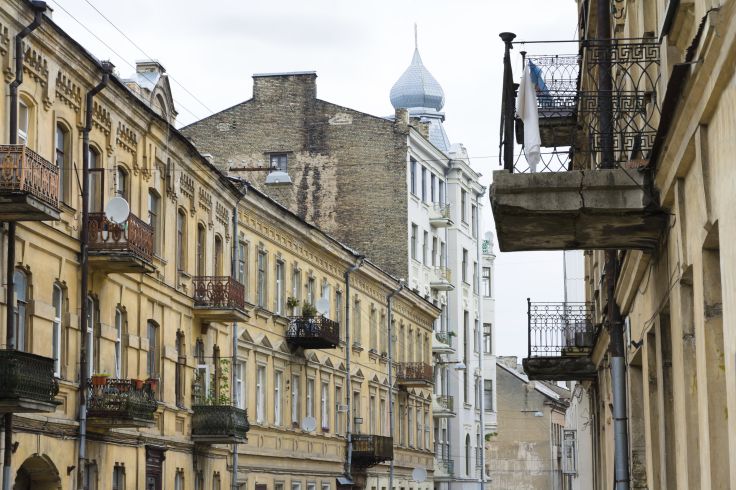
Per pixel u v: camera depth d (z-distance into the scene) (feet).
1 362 102.78
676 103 50.55
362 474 258.37
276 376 207.31
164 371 155.53
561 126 101.09
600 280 123.75
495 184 62.08
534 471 460.55
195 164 166.71
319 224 308.40
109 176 136.77
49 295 120.67
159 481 152.46
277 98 309.22
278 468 205.77
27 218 108.47
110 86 134.10
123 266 133.08
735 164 42.42
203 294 169.48
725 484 49.47
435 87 408.05
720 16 41.24
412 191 316.19
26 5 111.45
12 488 110.63
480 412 374.43
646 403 75.87
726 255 45.09
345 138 308.19
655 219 62.44
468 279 367.25
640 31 70.79
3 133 109.09
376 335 273.75
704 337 50.49
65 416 123.65
